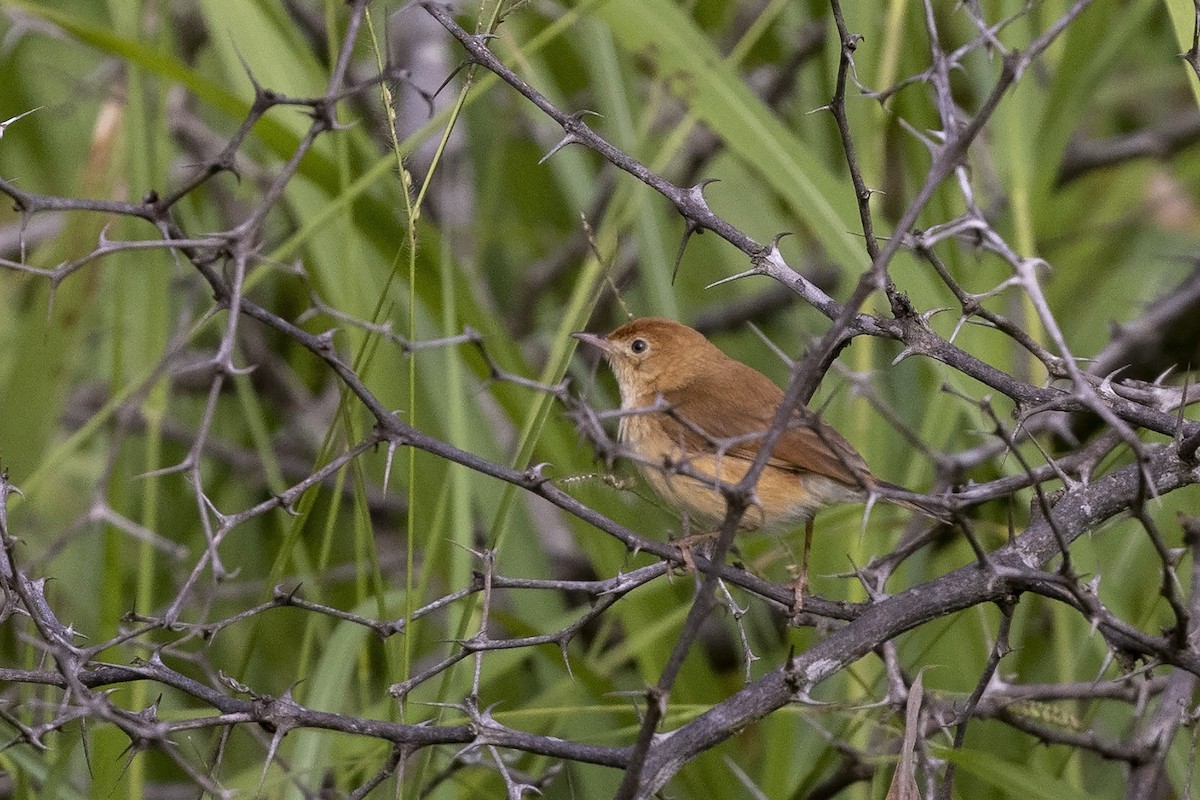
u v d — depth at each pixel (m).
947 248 9.16
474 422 9.39
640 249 10.44
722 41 13.91
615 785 8.72
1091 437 10.32
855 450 8.77
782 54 13.74
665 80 8.76
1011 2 9.04
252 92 8.63
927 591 6.02
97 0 12.70
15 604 5.93
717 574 4.93
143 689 7.61
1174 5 7.27
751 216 12.83
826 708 7.35
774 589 6.54
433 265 8.77
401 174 6.27
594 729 8.98
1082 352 11.16
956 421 10.14
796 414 5.78
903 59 9.50
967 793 8.55
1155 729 7.22
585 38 10.72
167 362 6.72
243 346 12.84
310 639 7.62
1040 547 6.26
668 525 9.58
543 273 13.56
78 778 8.55
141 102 8.47
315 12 12.82
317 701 7.34
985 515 9.56
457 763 7.55
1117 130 15.27
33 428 9.29
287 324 5.58
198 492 4.89
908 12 9.48
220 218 12.88
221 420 13.03
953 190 9.08
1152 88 14.09
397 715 6.60
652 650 9.01
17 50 12.44
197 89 8.35
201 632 5.91
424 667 10.63
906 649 8.97
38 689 8.55
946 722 7.25
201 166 5.16
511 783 5.66
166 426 11.84
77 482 11.37
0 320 11.65
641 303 13.67
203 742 10.11
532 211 14.05
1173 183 13.09
